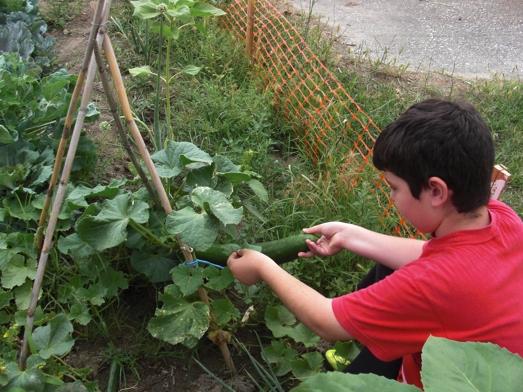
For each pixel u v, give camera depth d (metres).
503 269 1.58
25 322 2.38
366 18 5.44
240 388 2.38
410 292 1.60
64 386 2.04
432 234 1.73
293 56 4.03
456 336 1.58
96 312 2.49
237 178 2.56
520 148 3.90
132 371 2.42
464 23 5.49
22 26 3.87
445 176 1.56
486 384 0.99
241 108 3.76
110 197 2.58
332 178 3.23
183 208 2.23
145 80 4.00
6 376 1.99
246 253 2.12
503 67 4.91
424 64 4.83
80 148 2.96
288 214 3.12
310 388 1.01
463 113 1.60
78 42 4.47
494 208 1.74
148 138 3.57
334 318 1.75
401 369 1.93
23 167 2.85
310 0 5.64
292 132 3.82
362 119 3.78
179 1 2.61
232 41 4.43
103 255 2.59
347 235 2.23
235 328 2.53
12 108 3.10
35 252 2.51
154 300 2.67
